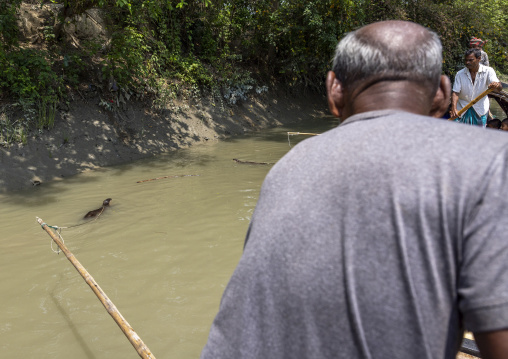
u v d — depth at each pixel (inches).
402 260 32.5
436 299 31.9
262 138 461.1
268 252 37.3
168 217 236.5
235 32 559.8
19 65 349.7
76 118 364.5
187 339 135.6
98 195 276.5
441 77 45.4
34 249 202.2
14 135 323.0
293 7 547.5
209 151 399.2
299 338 35.3
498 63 781.3
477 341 31.5
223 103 506.6
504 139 33.9
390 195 33.6
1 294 164.2
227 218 233.9
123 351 131.3
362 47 42.1
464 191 31.9
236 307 38.4
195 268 180.9
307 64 625.3
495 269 30.0
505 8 791.1
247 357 37.1
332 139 39.8
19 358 128.3
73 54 386.3
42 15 401.1
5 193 286.4
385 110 40.0
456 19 666.2
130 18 423.5
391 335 32.7
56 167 323.0
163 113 431.8
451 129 35.4
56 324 145.3
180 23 523.5
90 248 201.2
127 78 410.6
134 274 176.6
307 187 37.7
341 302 33.9
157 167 343.3
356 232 34.2
